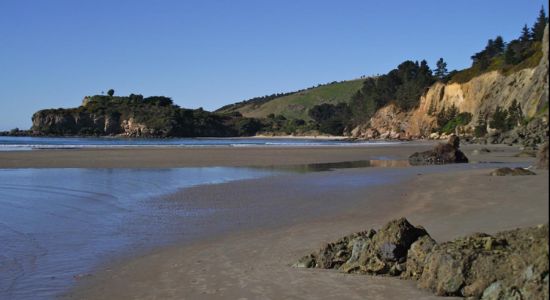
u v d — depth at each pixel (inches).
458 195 627.5
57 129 7352.4
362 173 1039.6
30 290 286.7
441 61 5910.4
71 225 490.6
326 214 541.6
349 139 5369.1
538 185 591.5
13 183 850.8
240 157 1610.5
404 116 5546.3
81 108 7849.4
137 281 299.4
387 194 681.6
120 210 582.2
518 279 208.8
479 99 4138.8
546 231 203.2
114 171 1096.2
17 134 7116.1
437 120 4682.6
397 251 290.7
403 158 1626.5
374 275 287.7
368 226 454.6
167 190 765.9
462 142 3115.2
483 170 1034.1
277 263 329.7
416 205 569.3
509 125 3090.6
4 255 370.3
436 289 246.5
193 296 263.6
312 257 324.2
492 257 231.8
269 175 1016.2
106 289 285.3
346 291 258.4
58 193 727.1
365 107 6638.8
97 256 368.2
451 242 267.4
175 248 393.1
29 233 451.2
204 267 325.7
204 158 1542.8
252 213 558.3
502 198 568.7
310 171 1114.1
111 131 7603.4
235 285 279.6
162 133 7367.1
